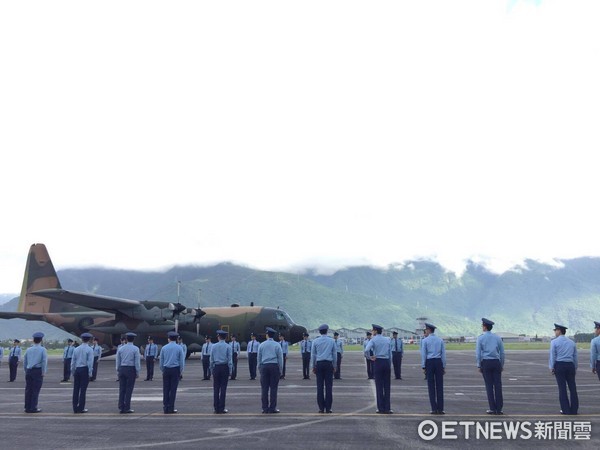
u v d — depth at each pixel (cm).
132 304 4234
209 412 1606
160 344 4444
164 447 1123
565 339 1518
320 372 1570
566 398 1499
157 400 1919
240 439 1196
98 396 2083
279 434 1250
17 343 2952
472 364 4322
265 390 1571
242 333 4428
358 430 1292
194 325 4456
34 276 5009
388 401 1559
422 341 1566
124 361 1617
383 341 1571
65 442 1182
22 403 1889
